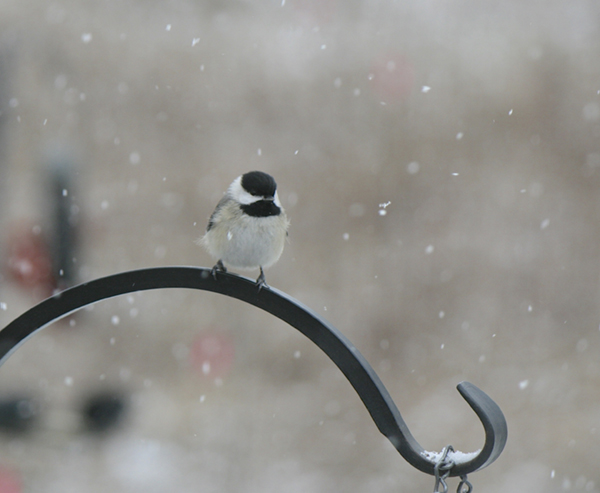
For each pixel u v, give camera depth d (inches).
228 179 623.8
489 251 574.2
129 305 550.9
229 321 540.4
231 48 730.8
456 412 450.3
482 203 600.4
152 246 577.3
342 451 409.4
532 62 689.6
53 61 658.8
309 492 352.5
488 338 522.9
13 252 461.7
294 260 578.2
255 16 779.4
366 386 108.4
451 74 682.2
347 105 672.4
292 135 660.7
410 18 753.0
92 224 582.9
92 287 125.4
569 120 652.7
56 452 383.2
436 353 506.0
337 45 728.3
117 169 629.0
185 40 729.0
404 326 532.1
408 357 510.3
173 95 688.4
